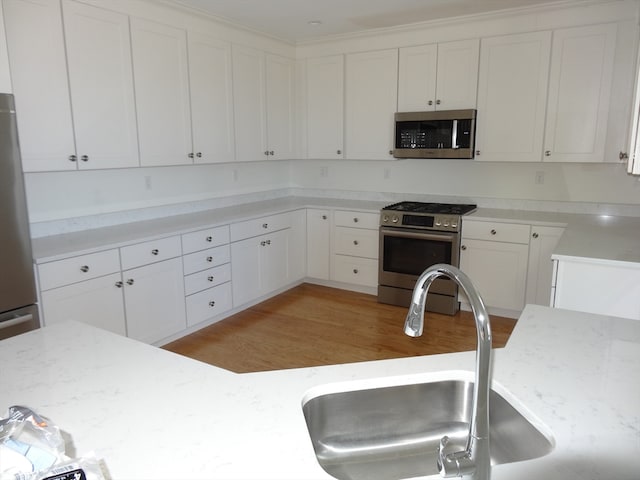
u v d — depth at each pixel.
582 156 3.62
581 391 1.17
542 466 0.89
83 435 0.99
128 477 0.86
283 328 3.81
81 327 1.60
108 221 3.58
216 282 3.83
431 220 4.02
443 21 3.93
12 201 2.43
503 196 4.29
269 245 4.38
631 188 3.76
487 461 0.94
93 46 2.98
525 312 1.73
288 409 1.10
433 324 3.88
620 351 1.40
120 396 1.16
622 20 3.34
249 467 0.89
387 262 4.29
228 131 4.11
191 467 0.89
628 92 3.40
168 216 4.05
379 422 1.28
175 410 1.09
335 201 5.03
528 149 3.81
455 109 4.05
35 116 2.72
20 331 2.51
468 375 1.29
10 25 2.55
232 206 4.67
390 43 4.29
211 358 3.29
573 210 4.00
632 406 1.10
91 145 3.04
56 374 1.27
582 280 2.51
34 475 0.78
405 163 4.75
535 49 3.66
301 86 4.87
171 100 3.56
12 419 0.88
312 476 0.87
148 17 3.31
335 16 3.85
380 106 4.44
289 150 4.85
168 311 3.43
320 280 4.93
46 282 2.65
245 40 4.18
